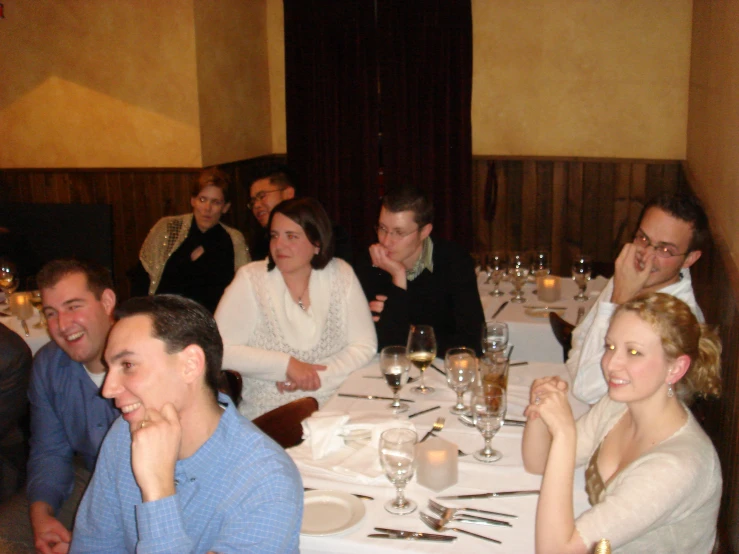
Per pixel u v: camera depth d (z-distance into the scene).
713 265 2.94
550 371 2.42
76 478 2.12
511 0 5.25
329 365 2.53
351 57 5.48
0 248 4.30
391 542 1.46
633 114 5.23
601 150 5.36
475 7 5.31
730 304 2.26
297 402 2.14
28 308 3.23
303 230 2.51
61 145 5.28
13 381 2.31
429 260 2.83
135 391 1.28
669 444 1.44
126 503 1.40
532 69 5.33
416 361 2.24
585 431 1.72
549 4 5.20
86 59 5.07
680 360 1.43
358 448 1.85
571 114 5.34
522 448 1.74
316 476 1.73
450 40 5.30
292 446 1.96
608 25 5.14
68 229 4.36
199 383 1.31
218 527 1.31
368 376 2.42
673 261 2.15
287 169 3.79
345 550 1.46
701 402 2.64
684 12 4.99
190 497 1.31
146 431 1.22
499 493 1.64
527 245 5.61
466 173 5.50
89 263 1.92
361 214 5.75
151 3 4.85
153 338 1.27
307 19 5.47
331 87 5.56
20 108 5.28
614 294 2.22
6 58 5.21
